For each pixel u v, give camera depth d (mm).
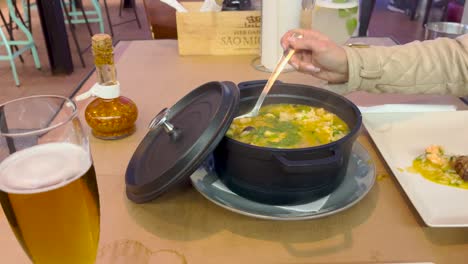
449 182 820
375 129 1009
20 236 548
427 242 696
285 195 721
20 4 5496
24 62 4031
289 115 901
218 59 1540
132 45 1711
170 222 753
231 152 721
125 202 803
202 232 729
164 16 2012
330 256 673
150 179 737
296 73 1395
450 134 984
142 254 680
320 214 704
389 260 660
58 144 578
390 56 1022
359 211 771
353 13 1392
